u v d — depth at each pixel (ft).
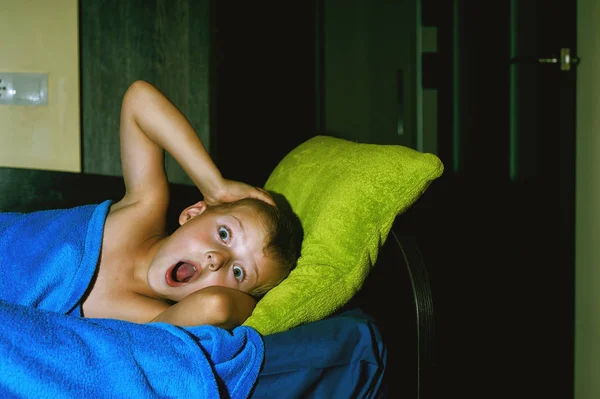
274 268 3.67
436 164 3.76
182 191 5.64
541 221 6.13
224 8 6.89
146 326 2.86
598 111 5.37
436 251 8.46
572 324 5.48
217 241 3.63
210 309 3.16
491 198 7.90
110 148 6.00
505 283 7.36
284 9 9.55
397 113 11.30
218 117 6.66
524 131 6.81
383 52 11.35
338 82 11.43
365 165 3.89
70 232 3.67
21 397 2.40
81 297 3.63
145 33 6.03
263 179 8.41
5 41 5.67
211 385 2.70
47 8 5.70
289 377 3.00
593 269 5.42
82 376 2.53
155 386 2.64
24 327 2.54
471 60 8.57
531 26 6.56
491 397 5.45
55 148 5.83
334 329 3.11
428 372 3.34
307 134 10.48
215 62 6.35
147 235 3.93
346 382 3.11
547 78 5.94
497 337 6.56
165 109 3.81
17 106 5.75
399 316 3.66
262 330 3.19
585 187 5.49
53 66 5.75
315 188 4.12
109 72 5.96
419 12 10.53
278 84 9.20
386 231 3.78
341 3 11.37
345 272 3.59
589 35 5.43
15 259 3.59
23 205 5.42
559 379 5.52
